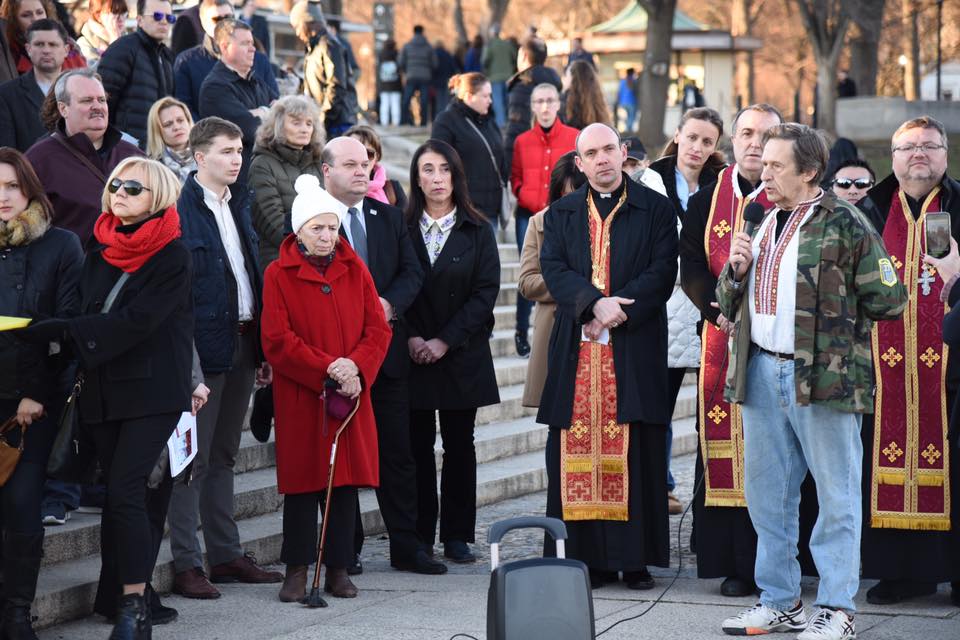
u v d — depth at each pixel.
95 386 7.15
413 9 69.69
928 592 8.16
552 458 8.62
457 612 7.92
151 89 11.59
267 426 9.77
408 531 9.17
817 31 41.62
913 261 8.09
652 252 8.63
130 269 7.14
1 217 7.31
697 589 8.50
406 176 22.56
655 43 34.00
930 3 49.72
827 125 40.47
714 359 8.38
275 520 9.73
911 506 8.01
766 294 7.17
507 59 28.19
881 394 8.10
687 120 9.77
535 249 9.91
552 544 8.60
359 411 8.31
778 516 7.31
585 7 63.28
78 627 7.62
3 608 7.18
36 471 7.16
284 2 32.19
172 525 8.34
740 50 36.59
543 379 9.82
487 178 14.04
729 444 8.28
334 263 8.34
